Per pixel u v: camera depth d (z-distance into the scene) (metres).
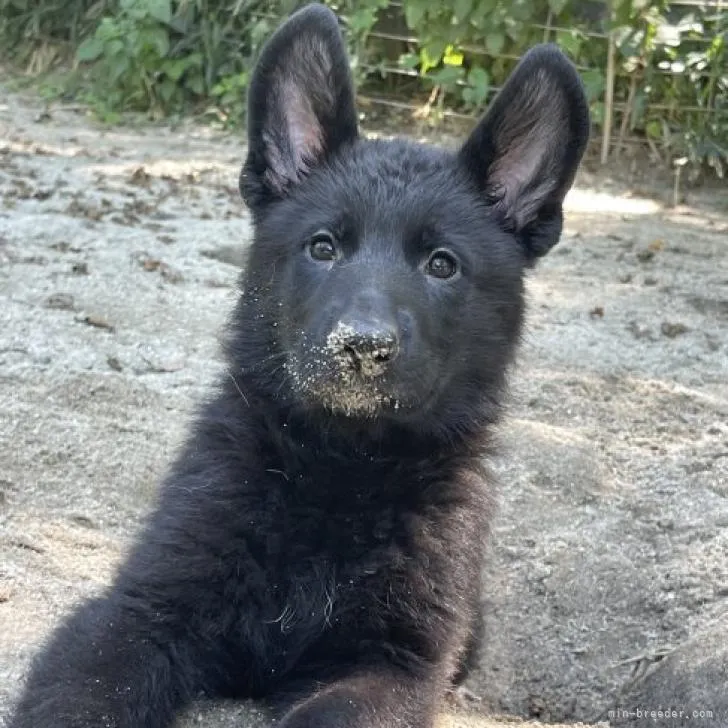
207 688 0.61
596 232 1.57
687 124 1.84
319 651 0.61
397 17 2.08
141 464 0.86
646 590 0.78
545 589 0.79
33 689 0.55
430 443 0.65
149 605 0.59
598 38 1.91
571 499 0.89
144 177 1.66
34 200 1.49
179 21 2.15
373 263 0.62
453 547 0.64
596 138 1.90
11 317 1.06
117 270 1.22
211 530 0.61
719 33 1.82
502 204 0.69
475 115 2.00
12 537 0.75
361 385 0.58
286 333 0.64
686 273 1.42
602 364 1.12
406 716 0.55
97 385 0.94
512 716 0.69
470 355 0.66
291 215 0.66
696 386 1.10
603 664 0.74
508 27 1.92
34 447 0.86
